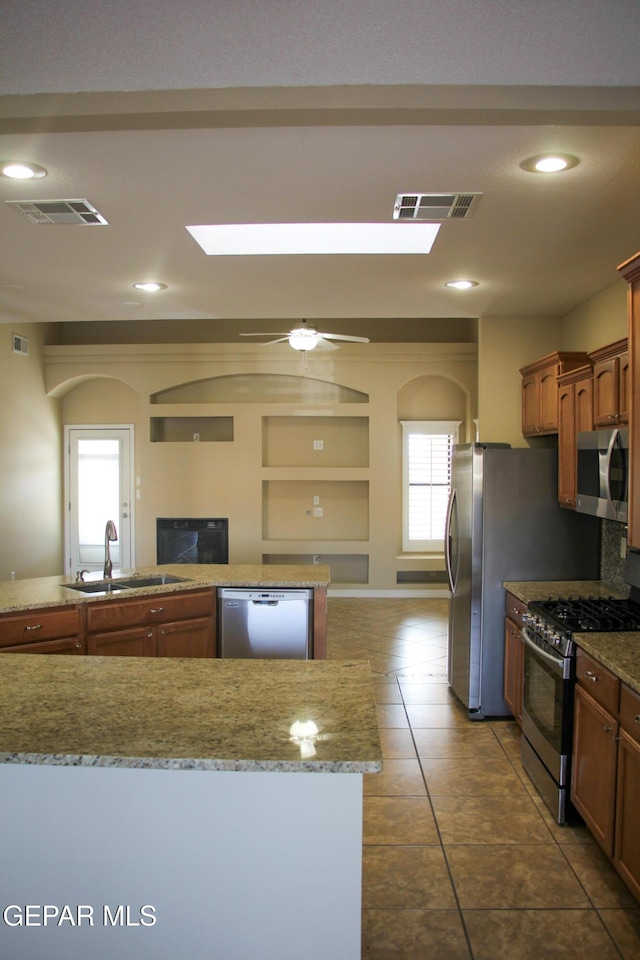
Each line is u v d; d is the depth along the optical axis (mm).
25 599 3639
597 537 4250
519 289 4312
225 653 4156
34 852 1705
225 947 1695
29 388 7809
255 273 3977
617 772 2455
